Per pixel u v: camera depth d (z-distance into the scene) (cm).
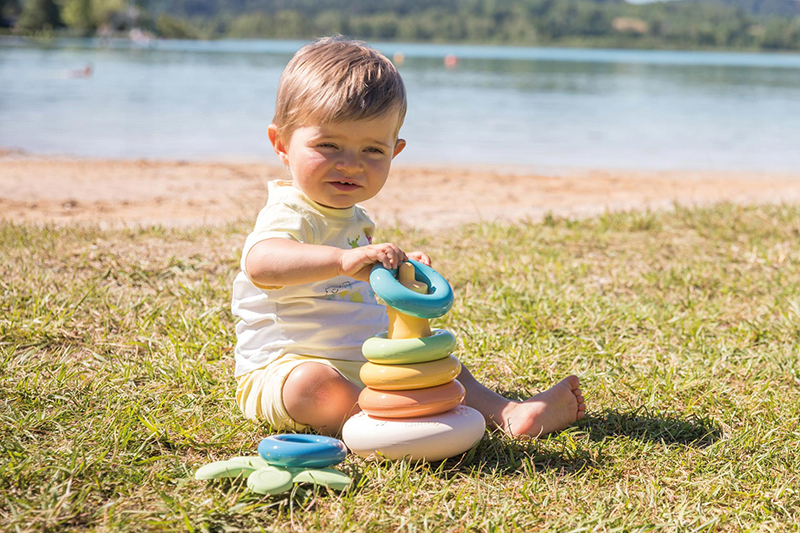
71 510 188
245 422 246
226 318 349
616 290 413
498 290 387
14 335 312
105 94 1769
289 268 222
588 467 223
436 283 219
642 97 2238
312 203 241
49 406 249
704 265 459
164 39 10369
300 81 235
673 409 270
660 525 192
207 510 189
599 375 295
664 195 798
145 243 460
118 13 9206
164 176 812
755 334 347
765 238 536
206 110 1496
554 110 1731
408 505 199
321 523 189
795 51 15300
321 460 203
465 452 225
